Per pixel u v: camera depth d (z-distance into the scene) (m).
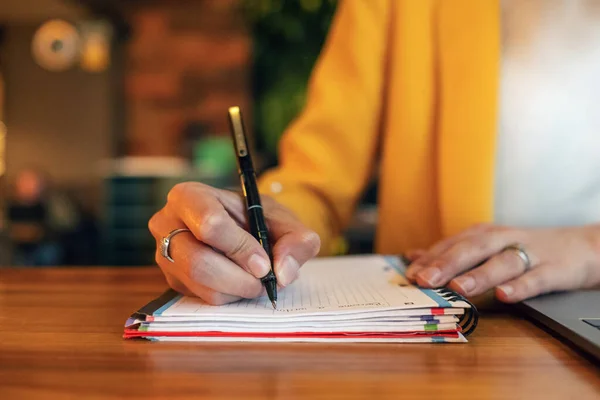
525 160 0.92
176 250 0.49
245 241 0.48
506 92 0.93
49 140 4.79
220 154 3.71
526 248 0.60
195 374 0.38
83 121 4.72
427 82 0.99
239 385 0.36
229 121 0.60
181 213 0.50
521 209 0.94
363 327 0.46
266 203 0.60
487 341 0.46
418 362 0.40
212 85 4.41
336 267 0.71
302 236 0.50
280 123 3.19
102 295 0.67
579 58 0.89
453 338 0.46
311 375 0.38
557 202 0.93
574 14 0.89
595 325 0.45
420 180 1.00
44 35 4.69
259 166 3.21
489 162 0.90
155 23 4.42
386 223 1.02
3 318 0.54
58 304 0.62
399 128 0.99
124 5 4.31
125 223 2.90
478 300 0.58
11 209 4.35
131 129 4.55
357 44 1.00
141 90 4.51
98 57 4.54
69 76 4.72
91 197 4.78
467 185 0.91
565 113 0.90
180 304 0.50
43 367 0.39
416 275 0.58
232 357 0.41
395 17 1.00
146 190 2.92
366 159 1.02
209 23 4.39
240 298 0.51
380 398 0.34
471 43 0.92
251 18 2.96
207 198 0.50
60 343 0.45
